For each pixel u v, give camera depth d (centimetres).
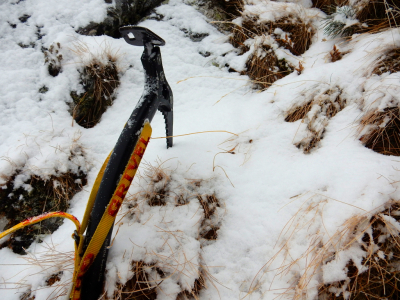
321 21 283
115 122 244
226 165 205
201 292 167
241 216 185
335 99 217
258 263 168
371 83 209
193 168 203
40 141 214
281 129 220
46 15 274
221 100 256
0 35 264
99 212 132
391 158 177
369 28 252
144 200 190
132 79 266
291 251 164
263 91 256
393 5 245
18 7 277
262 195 189
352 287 148
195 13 302
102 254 137
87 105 241
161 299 160
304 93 228
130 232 176
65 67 246
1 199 192
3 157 203
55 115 231
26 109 230
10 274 173
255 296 160
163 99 165
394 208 155
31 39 265
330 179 179
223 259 174
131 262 164
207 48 286
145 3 302
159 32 290
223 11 305
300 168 193
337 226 158
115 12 285
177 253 170
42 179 201
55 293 161
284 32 280
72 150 216
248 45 281
